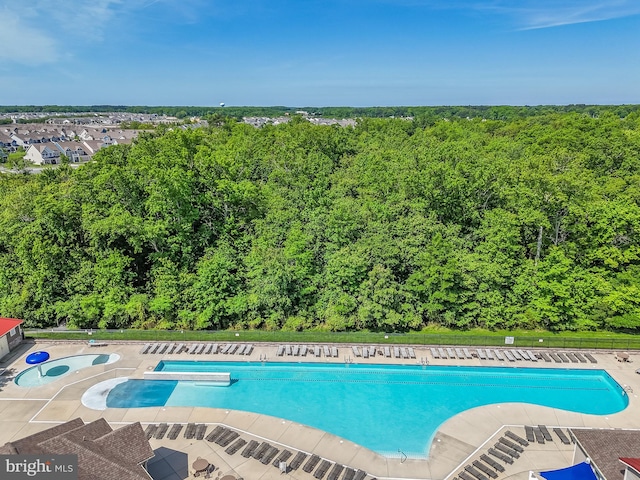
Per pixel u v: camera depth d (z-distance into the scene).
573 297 45.50
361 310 43.78
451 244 48.69
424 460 28.80
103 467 22.50
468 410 34.16
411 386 37.34
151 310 46.09
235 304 45.62
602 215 48.03
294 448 29.69
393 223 51.16
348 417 33.31
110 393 35.66
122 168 54.56
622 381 37.38
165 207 48.75
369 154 81.69
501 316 45.72
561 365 39.78
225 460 28.27
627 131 91.44
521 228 50.69
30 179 68.62
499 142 89.50
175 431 30.73
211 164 55.06
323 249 49.62
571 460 28.56
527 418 33.19
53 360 40.34
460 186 54.31
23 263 46.56
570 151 73.38
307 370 39.53
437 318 46.84
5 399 34.53
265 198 58.56
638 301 44.56
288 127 113.94
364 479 26.94
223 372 38.94
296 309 47.22
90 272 47.22
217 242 51.88
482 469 27.61
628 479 22.36
